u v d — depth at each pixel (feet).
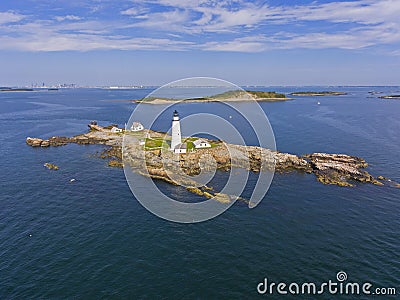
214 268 94.73
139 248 104.88
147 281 88.94
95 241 108.68
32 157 226.79
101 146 263.29
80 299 81.66
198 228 118.01
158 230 116.37
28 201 142.41
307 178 178.29
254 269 94.12
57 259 98.02
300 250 103.55
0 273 90.74
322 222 122.93
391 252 101.86
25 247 104.12
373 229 117.29
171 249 104.47
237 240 109.91
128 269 94.02
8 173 185.98
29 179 174.60
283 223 122.11
